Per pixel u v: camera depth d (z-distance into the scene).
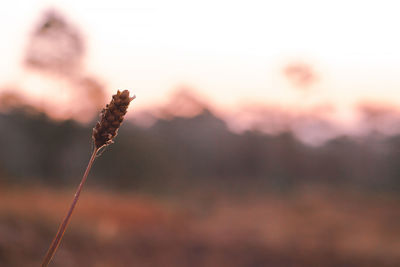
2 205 8.23
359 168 62.97
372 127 61.16
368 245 11.48
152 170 40.97
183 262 8.77
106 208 14.11
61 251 6.23
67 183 33.56
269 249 10.61
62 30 35.94
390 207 26.16
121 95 1.11
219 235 11.56
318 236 12.76
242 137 65.75
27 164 39.28
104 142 1.12
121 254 7.80
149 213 15.29
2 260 4.85
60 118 39.06
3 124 39.22
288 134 58.44
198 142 66.62
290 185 52.94
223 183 51.34
